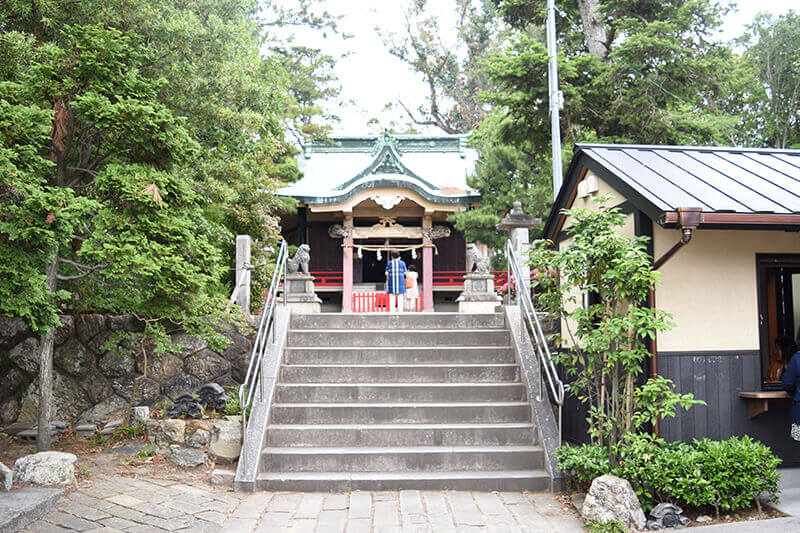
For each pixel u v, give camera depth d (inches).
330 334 323.0
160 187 237.5
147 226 235.6
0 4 262.7
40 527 177.8
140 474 237.5
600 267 214.4
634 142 597.3
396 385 282.4
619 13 608.1
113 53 236.2
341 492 230.2
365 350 308.5
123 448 264.4
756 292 227.5
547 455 239.9
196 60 320.5
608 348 213.8
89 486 217.9
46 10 265.4
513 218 400.8
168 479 234.5
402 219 676.1
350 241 629.9
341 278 679.1
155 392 321.7
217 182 357.1
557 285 251.4
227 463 249.8
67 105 245.4
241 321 330.3
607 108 602.5
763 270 235.5
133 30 286.0
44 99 234.4
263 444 247.0
